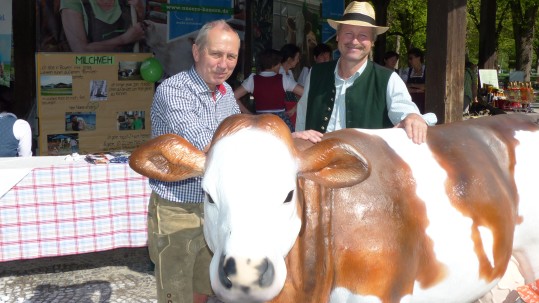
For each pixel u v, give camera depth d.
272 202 1.72
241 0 9.10
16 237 4.25
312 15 10.25
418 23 29.00
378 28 3.07
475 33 38.03
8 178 4.17
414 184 2.28
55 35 7.75
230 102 2.92
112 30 8.08
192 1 8.62
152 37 8.38
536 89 30.34
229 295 1.68
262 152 1.76
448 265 2.33
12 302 4.31
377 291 2.07
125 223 4.54
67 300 4.36
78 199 4.38
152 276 4.85
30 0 7.58
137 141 7.29
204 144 2.58
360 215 2.08
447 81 5.51
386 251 2.07
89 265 5.10
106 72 7.03
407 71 9.98
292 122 6.47
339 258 2.06
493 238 2.48
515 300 2.93
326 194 2.07
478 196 2.43
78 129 6.97
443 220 2.30
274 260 1.69
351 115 3.06
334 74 3.18
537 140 2.82
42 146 6.80
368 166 1.94
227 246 1.66
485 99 15.16
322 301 2.06
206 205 1.87
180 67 8.67
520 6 26.25
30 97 7.69
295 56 6.96
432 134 2.54
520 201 2.70
